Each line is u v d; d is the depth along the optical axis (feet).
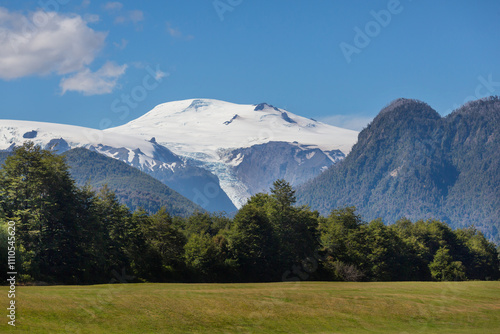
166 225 353.31
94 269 293.02
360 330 144.05
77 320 122.42
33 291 143.74
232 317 142.51
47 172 275.39
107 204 324.80
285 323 143.74
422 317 160.76
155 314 135.33
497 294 204.85
